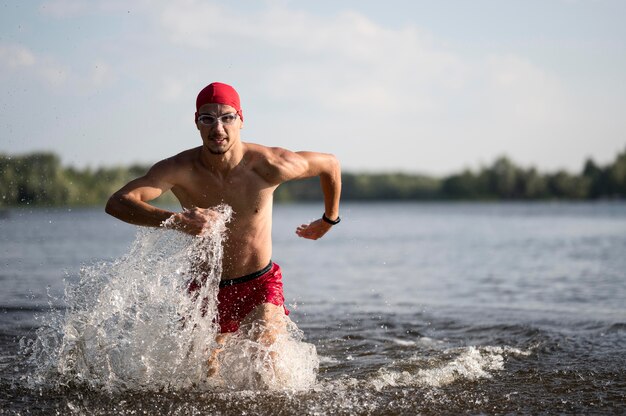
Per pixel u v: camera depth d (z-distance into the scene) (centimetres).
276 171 511
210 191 506
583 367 562
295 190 12456
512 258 1788
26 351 611
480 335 716
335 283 1233
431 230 3631
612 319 804
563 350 629
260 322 519
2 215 3850
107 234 2911
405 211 8494
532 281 1255
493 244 2398
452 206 11862
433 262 1698
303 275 1383
